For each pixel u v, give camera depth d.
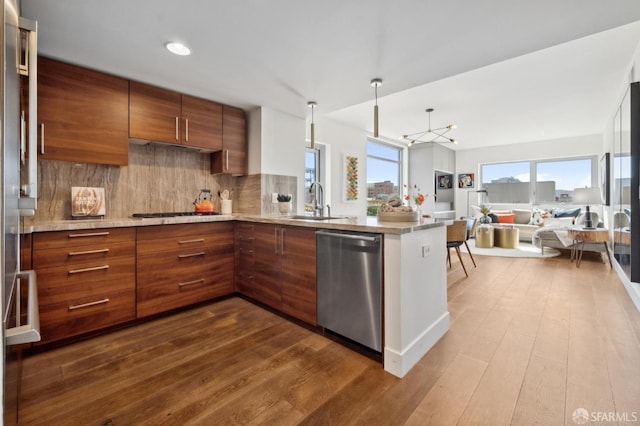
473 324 2.38
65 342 2.07
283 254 2.49
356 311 1.95
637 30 2.61
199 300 2.77
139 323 2.43
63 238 2.03
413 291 1.84
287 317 2.53
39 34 1.96
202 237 2.79
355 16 1.79
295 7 1.71
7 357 0.75
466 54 2.24
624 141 3.38
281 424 1.34
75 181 2.58
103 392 1.57
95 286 2.17
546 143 7.21
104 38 2.02
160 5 1.68
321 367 1.79
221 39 2.04
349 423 1.34
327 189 5.12
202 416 1.39
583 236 4.53
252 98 3.16
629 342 2.05
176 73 2.55
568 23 1.85
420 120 5.38
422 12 1.75
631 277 2.82
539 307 2.75
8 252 0.79
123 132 2.59
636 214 2.81
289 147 3.70
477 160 8.24
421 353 1.90
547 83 3.76
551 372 1.71
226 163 3.33
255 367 1.80
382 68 2.47
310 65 2.42
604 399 1.47
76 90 2.37
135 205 2.93
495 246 6.24
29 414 1.40
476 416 1.37
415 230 1.85
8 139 0.78
